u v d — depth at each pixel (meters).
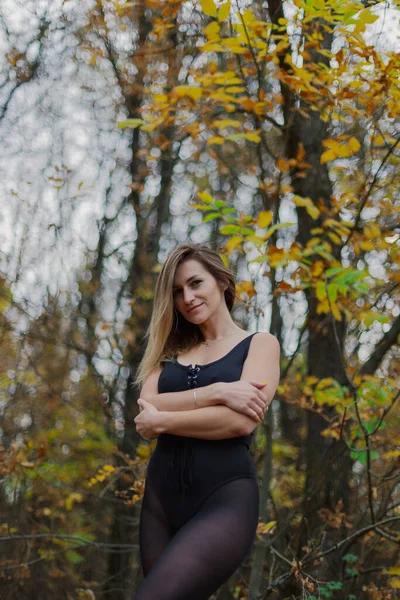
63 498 8.67
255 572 5.01
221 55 6.94
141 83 7.76
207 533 2.50
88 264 9.33
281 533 5.27
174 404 2.78
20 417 9.41
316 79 4.30
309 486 5.54
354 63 4.55
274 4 4.87
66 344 8.03
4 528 7.29
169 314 2.97
